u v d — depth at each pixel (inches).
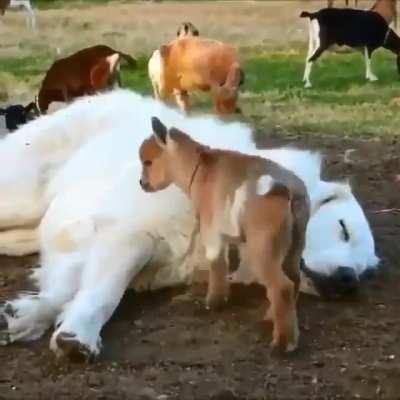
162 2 448.8
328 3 390.3
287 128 243.9
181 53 251.8
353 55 332.5
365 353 142.4
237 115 250.2
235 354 141.9
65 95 245.4
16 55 336.5
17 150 167.8
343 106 265.0
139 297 154.8
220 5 437.1
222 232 143.7
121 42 354.3
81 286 149.3
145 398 133.7
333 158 220.2
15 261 167.3
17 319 145.3
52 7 441.1
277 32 371.9
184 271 154.6
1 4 381.1
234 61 248.1
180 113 169.2
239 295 153.8
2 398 134.2
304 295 154.6
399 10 375.9
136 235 151.5
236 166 142.4
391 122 247.9
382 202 192.5
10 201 166.4
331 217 153.7
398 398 134.5
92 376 137.8
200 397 133.9
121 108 168.1
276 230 138.7
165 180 148.8
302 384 136.4
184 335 145.9
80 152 164.6
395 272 162.1
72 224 154.1
